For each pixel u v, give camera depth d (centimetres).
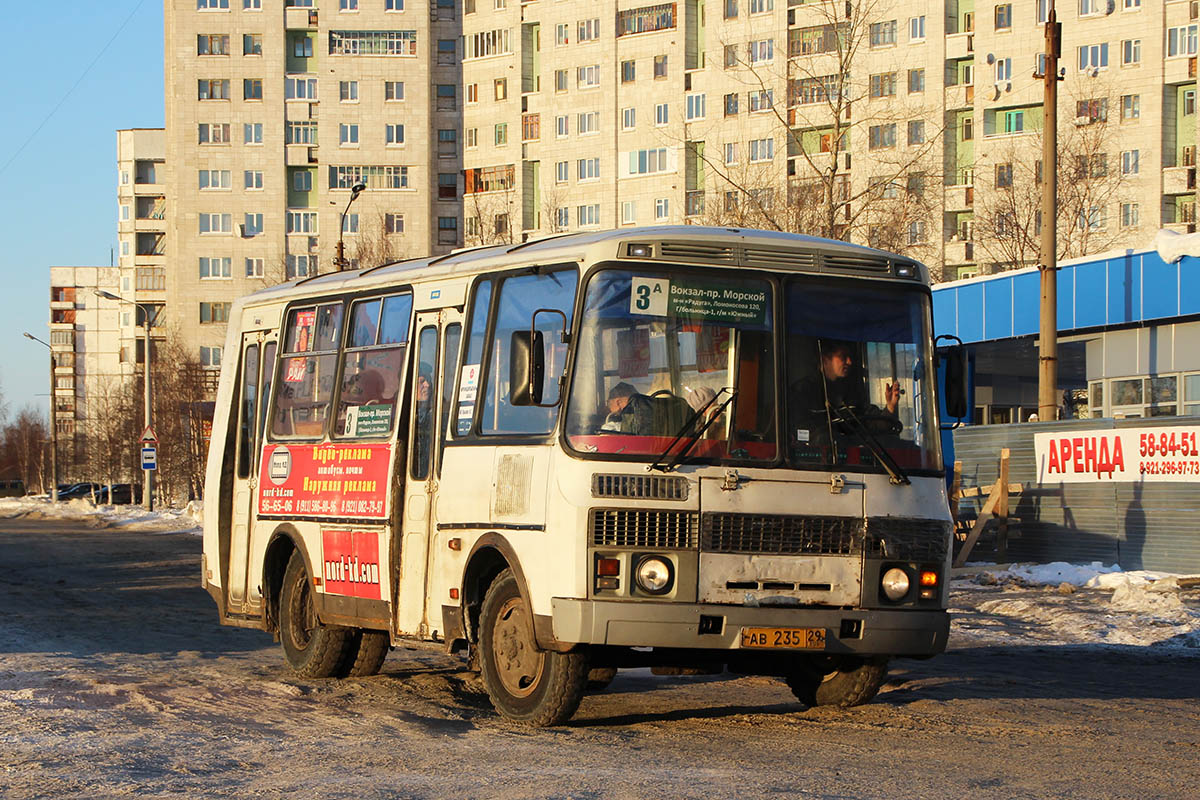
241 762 871
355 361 1285
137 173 12012
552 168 9088
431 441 1145
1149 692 1238
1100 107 7438
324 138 9550
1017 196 6825
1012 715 1073
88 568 3117
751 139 8269
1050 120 2578
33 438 16800
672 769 836
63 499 10812
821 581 983
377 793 762
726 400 983
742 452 977
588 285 985
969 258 7688
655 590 948
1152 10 7350
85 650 1606
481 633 1052
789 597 972
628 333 980
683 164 8562
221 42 9612
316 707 1124
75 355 16875
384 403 1227
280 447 1397
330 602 1287
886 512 1003
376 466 1221
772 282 1009
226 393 1537
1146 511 2306
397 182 9550
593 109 8925
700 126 8488
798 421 996
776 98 8138
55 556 3581
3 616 2027
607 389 973
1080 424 2445
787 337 1005
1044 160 2597
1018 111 7681
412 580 1153
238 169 9588
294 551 1384
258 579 1423
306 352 1377
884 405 1027
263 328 1466
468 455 1084
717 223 5372
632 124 8781
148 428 6431
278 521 1384
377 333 1257
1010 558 2570
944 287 3641
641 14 8744
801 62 8106
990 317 3481
